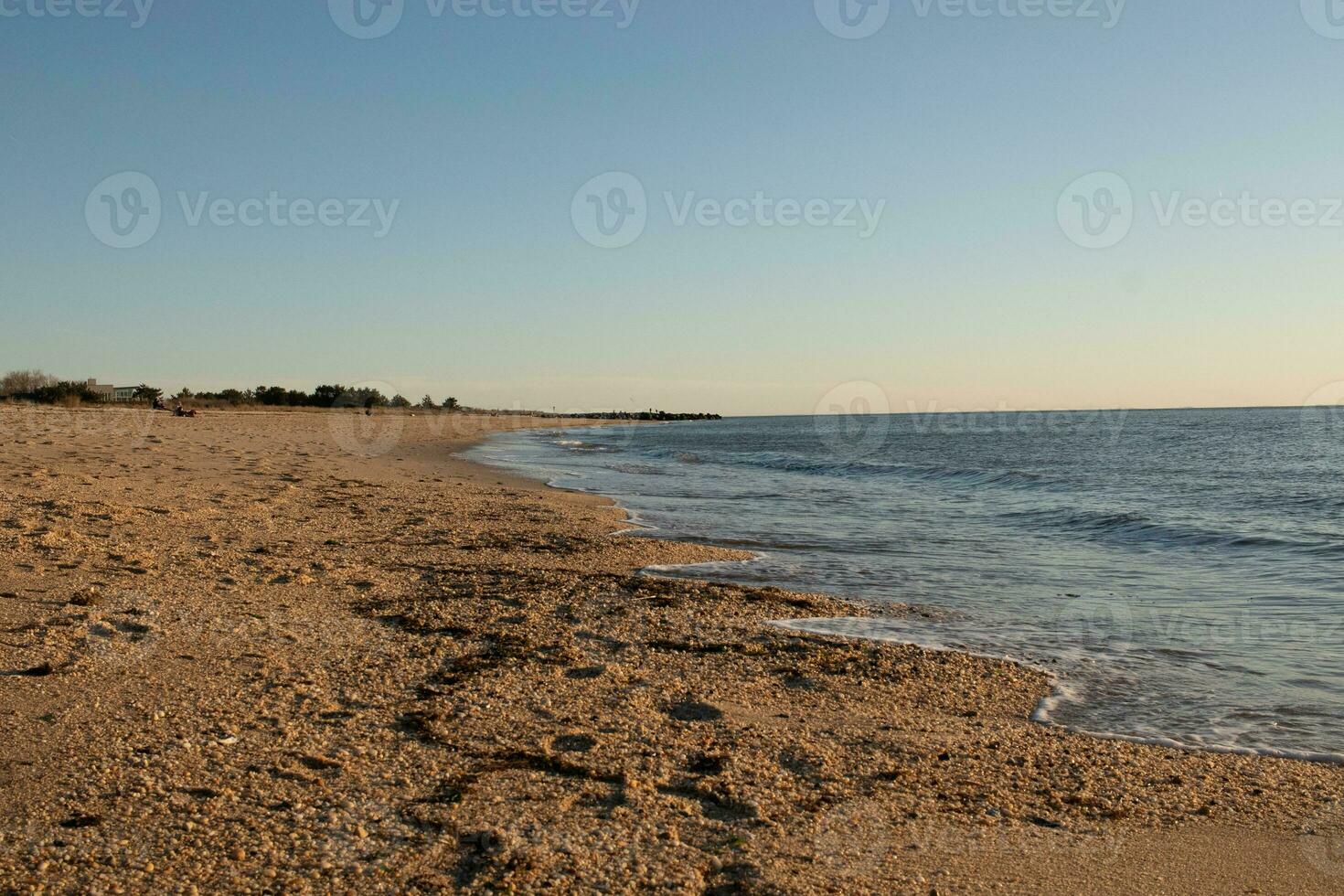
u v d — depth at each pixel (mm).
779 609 8867
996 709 6195
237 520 11984
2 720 5027
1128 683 6785
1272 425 76125
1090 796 4766
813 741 5430
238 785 4383
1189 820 4508
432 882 3619
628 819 4246
